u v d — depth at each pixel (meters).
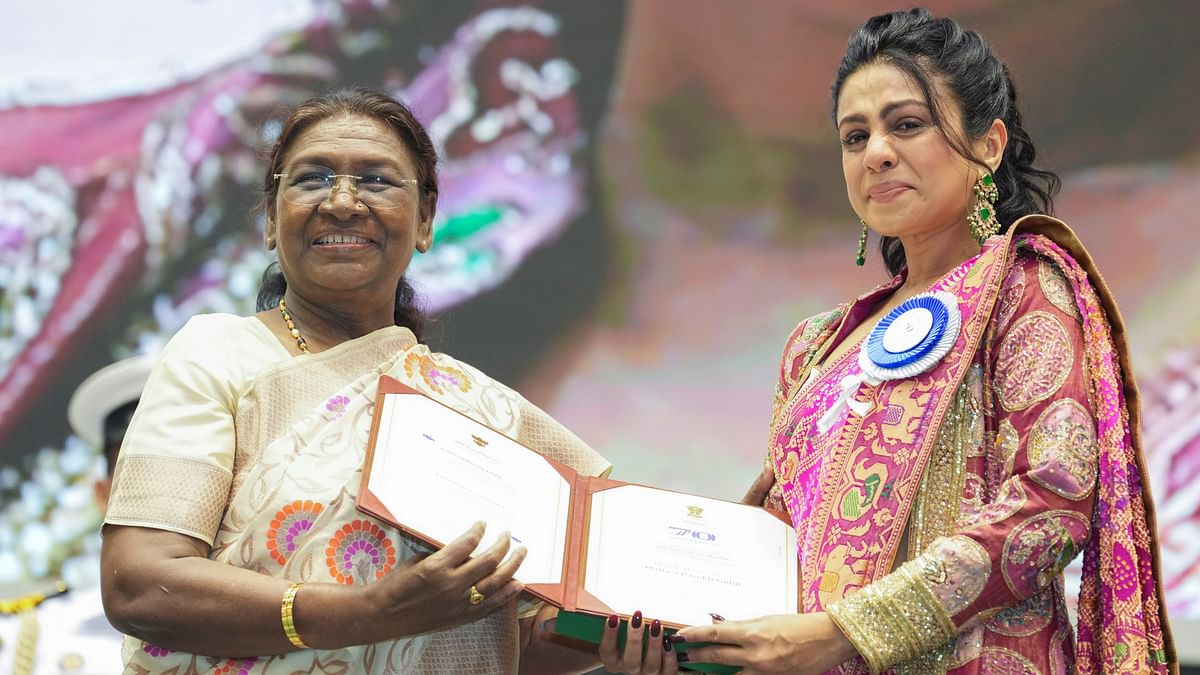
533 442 3.20
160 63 6.07
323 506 2.73
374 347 3.01
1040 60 5.99
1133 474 2.73
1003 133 3.02
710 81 6.07
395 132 3.15
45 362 5.85
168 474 2.70
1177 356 5.66
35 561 5.71
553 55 6.10
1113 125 5.91
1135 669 2.59
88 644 4.19
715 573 2.82
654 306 5.88
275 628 2.56
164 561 2.61
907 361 2.82
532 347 5.86
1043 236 2.88
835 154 5.98
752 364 5.82
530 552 2.71
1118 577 2.62
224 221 5.99
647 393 5.81
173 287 5.93
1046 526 2.60
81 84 6.04
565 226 5.96
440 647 2.88
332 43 6.10
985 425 2.76
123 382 4.67
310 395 2.87
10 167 5.95
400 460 2.68
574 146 6.03
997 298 2.83
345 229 2.98
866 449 2.81
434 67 6.08
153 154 6.01
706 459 5.74
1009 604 2.62
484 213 5.96
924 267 3.09
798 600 2.81
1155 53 5.97
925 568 2.59
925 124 2.97
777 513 3.00
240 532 2.71
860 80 3.04
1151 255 5.79
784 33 6.10
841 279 5.88
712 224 5.95
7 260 5.90
